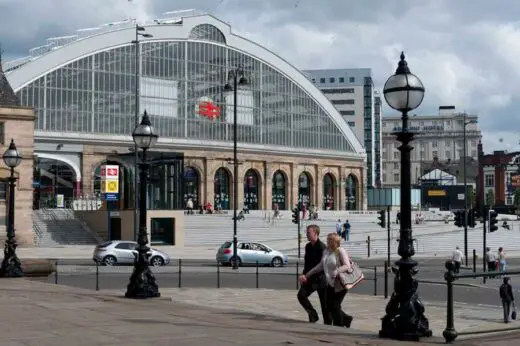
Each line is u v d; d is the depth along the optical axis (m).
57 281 29.89
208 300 24.12
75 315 15.30
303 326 13.91
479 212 81.94
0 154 60.47
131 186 68.19
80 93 92.25
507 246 76.00
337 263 14.13
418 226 87.69
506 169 160.50
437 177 151.50
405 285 12.34
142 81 97.56
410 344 11.70
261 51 109.44
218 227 75.81
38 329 12.98
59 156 88.81
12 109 61.25
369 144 190.12
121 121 95.12
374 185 188.88
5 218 60.97
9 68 93.12
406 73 12.64
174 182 69.75
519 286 34.44
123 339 11.75
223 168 103.00
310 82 115.81
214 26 104.50
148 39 97.44
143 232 19.95
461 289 32.06
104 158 91.69
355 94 192.12
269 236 74.62
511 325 15.19
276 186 110.25
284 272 41.09
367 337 12.46
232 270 42.28
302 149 113.50
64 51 91.12
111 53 94.88
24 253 54.12
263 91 109.88
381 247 68.25
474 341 12.58
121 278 33.62
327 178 117.94
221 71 105.06
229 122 105.38
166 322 14.16
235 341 11.62
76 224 69.12
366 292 29.64
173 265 46.44
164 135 98.88
